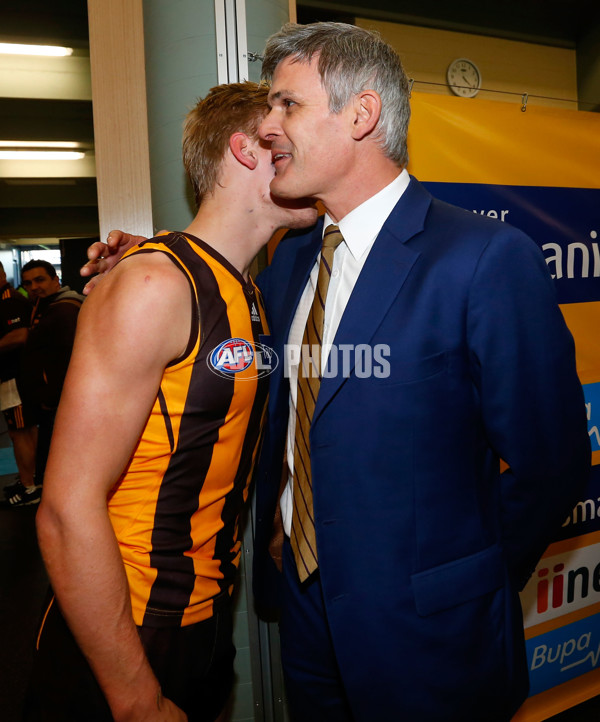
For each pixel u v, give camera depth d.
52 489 0.61
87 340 0.64
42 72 5.83
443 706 0.79
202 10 1.13
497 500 0.85
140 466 0.71
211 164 0.82
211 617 0.82
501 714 0.84
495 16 4.25
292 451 0.93
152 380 0.65
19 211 11.95
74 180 10.35
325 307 0.85
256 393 0.81
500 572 0.82
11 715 1.59
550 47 4.59
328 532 0.80
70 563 0.61
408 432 0.76
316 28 0.78
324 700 1.03
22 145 8.35
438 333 0.74
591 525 1.51
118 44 1.25
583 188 1.40
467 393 0.77
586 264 1.42
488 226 0.74
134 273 0.66
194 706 0.83
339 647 0.81
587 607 1.53
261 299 0.99
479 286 0.71
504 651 0.83
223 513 0.82
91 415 0.61
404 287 0.76
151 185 1.25
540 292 0.73
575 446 0.79
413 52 4.11
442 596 0.78
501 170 1.30
